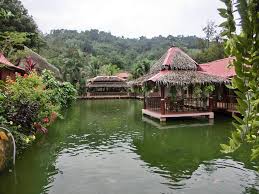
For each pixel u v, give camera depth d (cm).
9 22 2241
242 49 148
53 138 1198
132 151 1006
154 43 11456
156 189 650
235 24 150
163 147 1067
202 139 1201
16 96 942
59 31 12269
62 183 688
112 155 951
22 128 932
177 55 1897
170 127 1505
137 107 2894
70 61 4688
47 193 629
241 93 156
